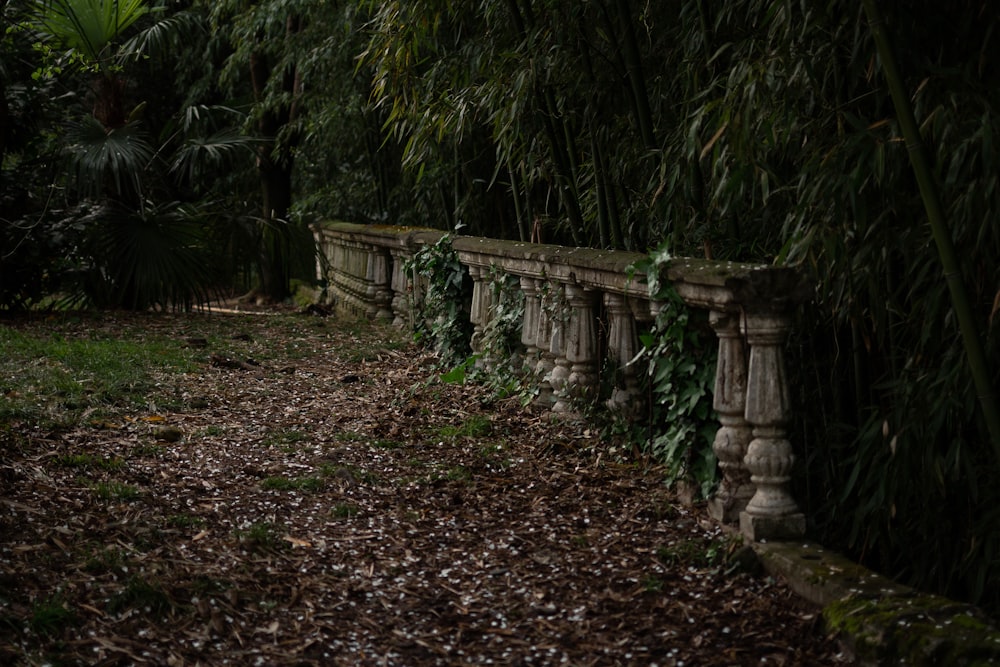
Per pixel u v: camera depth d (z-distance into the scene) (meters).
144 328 9.68
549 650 3.16
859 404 4.19
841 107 3.89
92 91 12.26
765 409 3.77
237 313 11.53
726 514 3.99
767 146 4.16
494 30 6.43
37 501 4.04
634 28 5.63
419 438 5.52
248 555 3.78
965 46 3.75
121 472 4.61
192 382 6.94
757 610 3.40
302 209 13.60
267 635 3.23
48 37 10.71
